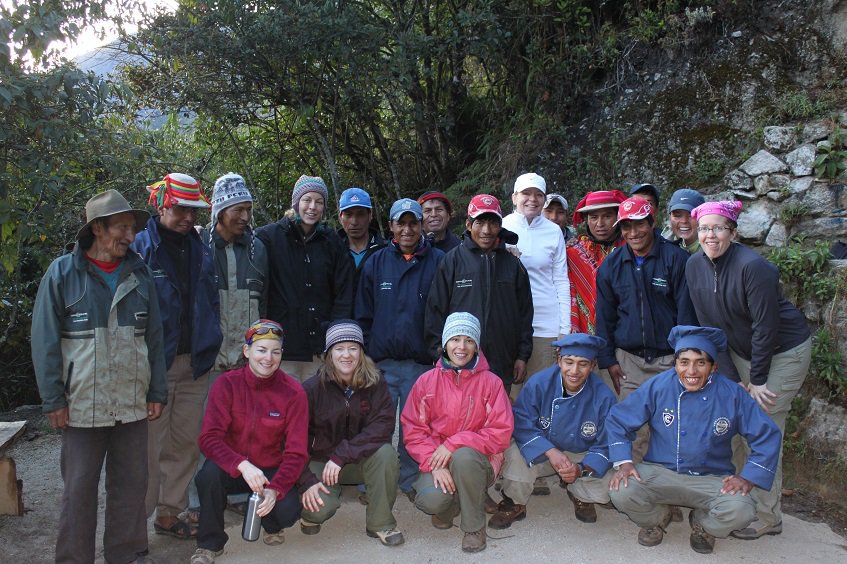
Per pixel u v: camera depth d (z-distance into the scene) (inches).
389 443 143.6
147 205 269.7
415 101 325.1
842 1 244.7
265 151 341.4
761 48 255.6
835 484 173.3
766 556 136.5
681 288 156.0
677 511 153.6
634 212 154.8
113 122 259.3
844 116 229.3
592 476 146.7
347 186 357.7
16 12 170.1
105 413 117.2
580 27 301.7
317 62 306.8
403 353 160.6
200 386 145.3
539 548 138.6
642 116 271.9
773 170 230.4
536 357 172.9
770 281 137.1
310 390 144.9
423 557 134.6
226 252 150.2
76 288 117.3
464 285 157.3
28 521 149.2
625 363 162.9
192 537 142.0
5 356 283.1
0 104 173.0
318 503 136.5
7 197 190.1
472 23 290.8
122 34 251.6
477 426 143.4
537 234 173.8
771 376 143.3
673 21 274.5
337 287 165.8
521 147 303.3
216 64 292.0
